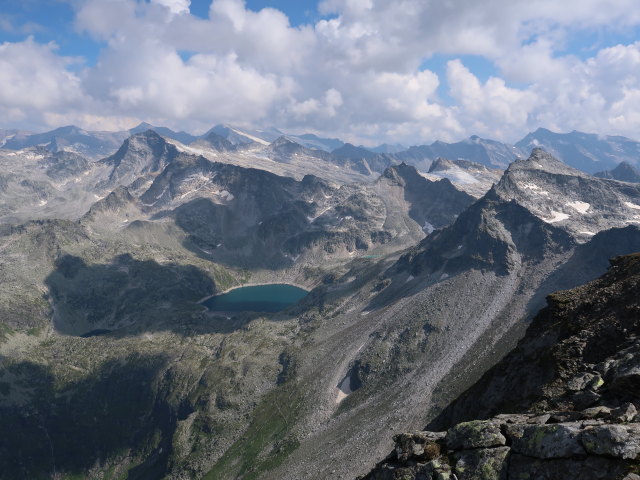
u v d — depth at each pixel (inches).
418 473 1125.1
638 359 1238.9
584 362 1503.4
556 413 1123.9
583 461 901.2
